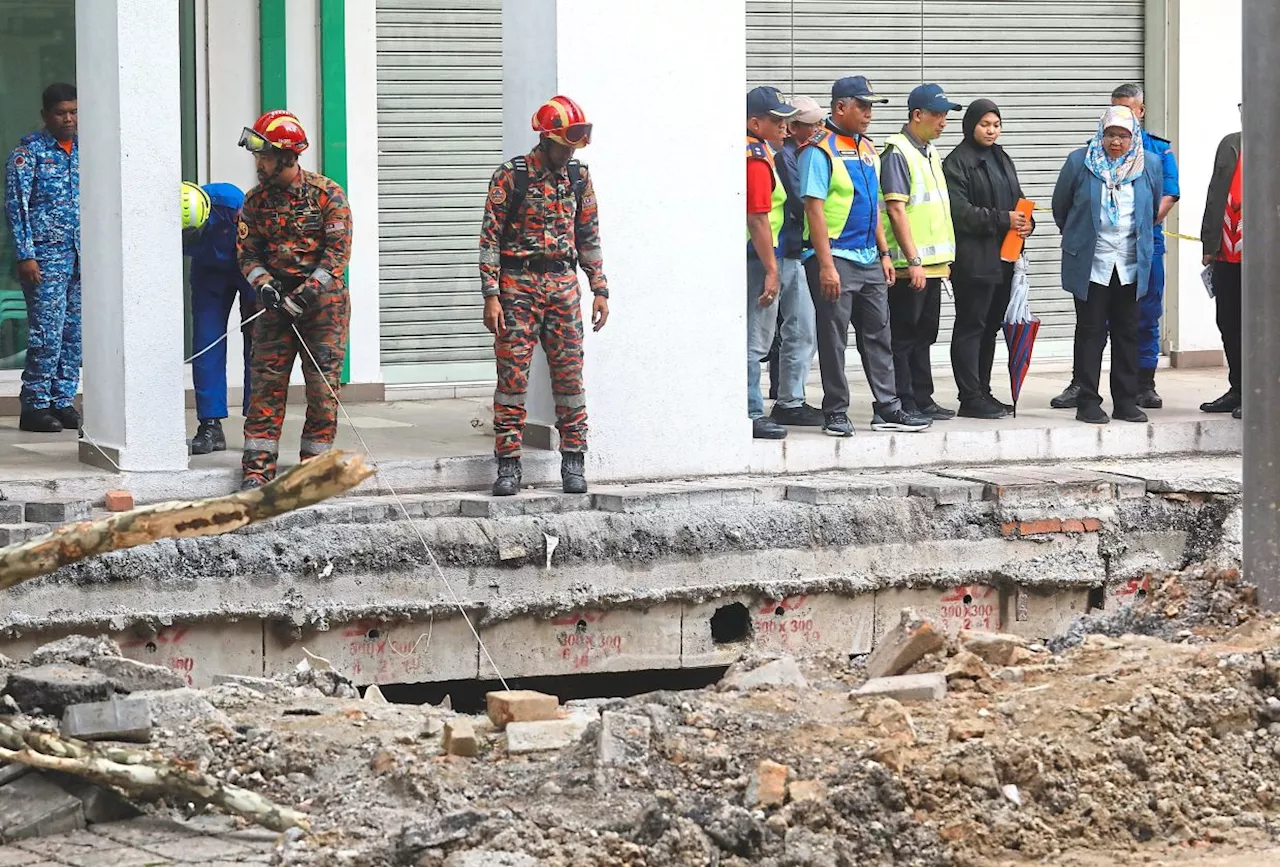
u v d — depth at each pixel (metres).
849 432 15.52
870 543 14.26
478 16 19.64
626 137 14.50
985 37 21.66
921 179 16.25
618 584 13.55
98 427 14.12
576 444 13.89
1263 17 11.81
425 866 7.82
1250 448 12.09
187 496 13.53
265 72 18.66
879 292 15.75
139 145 13.43
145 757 8.59
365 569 12.88
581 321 13.94
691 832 8.10
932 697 10.10
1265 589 12.10
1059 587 14.72
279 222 13.23
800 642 14.10
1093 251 16.52
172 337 13.60
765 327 15.65
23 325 18.19
